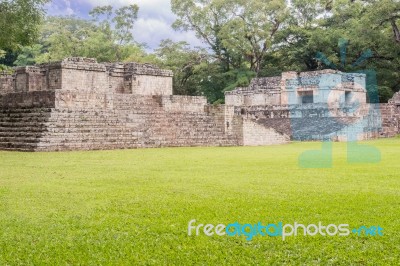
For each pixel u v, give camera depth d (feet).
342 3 164.14
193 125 85.40
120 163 46.39
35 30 62.08
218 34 167.73
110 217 22.03
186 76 180.14
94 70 96.48
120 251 17.35
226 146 82.53
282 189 29.01
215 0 168.45
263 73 177.78
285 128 115.85
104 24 179.01
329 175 35.88
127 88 107.55
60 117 68.95
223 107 87.66
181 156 55.67
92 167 42.50
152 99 89.56
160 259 16.53
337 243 17.89
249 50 169.89
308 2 170.19
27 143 64.64
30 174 37.24
